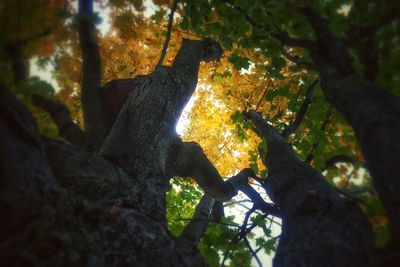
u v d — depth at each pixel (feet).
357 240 6.05
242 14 9.79
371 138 6.38
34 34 9.18
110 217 6.68
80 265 5.74
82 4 10.11
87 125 10.78
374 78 8.02
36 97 9.42
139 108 9.87
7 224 5.06
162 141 9.68
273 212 11.08
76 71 11.69
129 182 8.11
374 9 7.81
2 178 4.83
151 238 7.02
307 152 12.93
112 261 6.23
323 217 6.69
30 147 5.80
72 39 10.32
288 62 14.84
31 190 5.27
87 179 7.37
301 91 14.15
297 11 8.09
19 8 8.68
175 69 11.78
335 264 5.73
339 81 7.75
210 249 11.99
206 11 10.80
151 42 18.24
